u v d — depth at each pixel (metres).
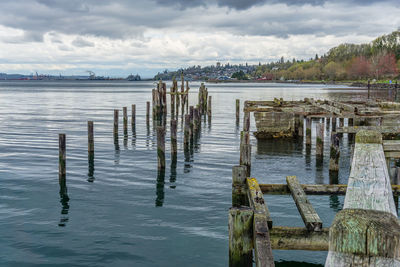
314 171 15.81
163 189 13.61
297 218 10.33
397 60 160.25
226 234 9.64
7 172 15.84
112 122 34.66
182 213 11.15
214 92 105.62
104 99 73.38
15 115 40.41
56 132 27.86
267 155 19.09
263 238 4.98
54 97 79.88
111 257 8.45
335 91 101.00
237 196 8.23
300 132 23.67
